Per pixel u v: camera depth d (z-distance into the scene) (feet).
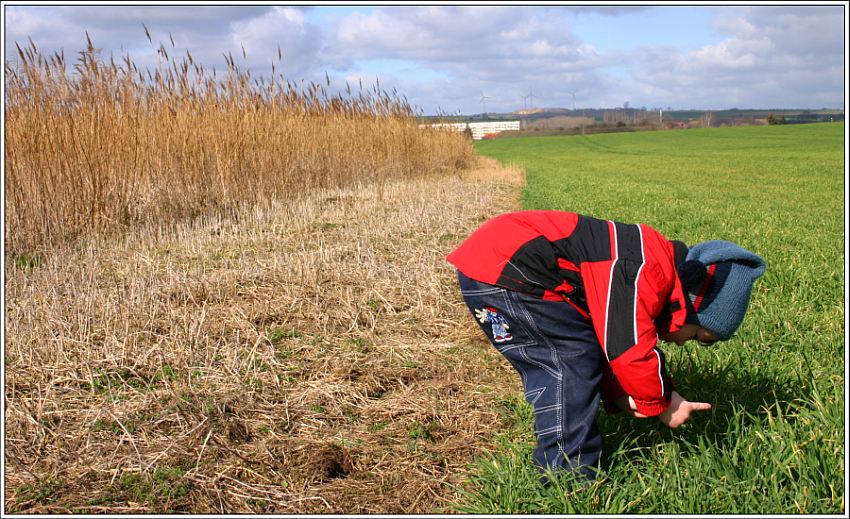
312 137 40.63
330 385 12.35
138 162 27.27
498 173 63.36
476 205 35.68
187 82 30.12
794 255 22.30
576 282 8.76
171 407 11.21
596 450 9.11
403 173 51.60
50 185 23.31
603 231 8.88
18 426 10.66
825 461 8.84
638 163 106.63
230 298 17.35
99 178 24.53
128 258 21.70
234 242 24.54
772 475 8.62
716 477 8.88
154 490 9.20
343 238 25.40
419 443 10.49
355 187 42.16
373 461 10.03
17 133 22.39
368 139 48.57
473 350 14.21
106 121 25.49
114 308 15.40
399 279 18.94
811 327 15.06
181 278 18.51
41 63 23.08
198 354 13.39
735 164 97.35
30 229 22.24
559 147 197.26
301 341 14.53
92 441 10.31
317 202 34.99
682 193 50.80
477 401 11.89
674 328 8.79
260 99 34.68
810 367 12.04
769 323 14.96
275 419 11.15
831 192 52.24
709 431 10.21
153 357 13.33
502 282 8.89
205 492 9.21
